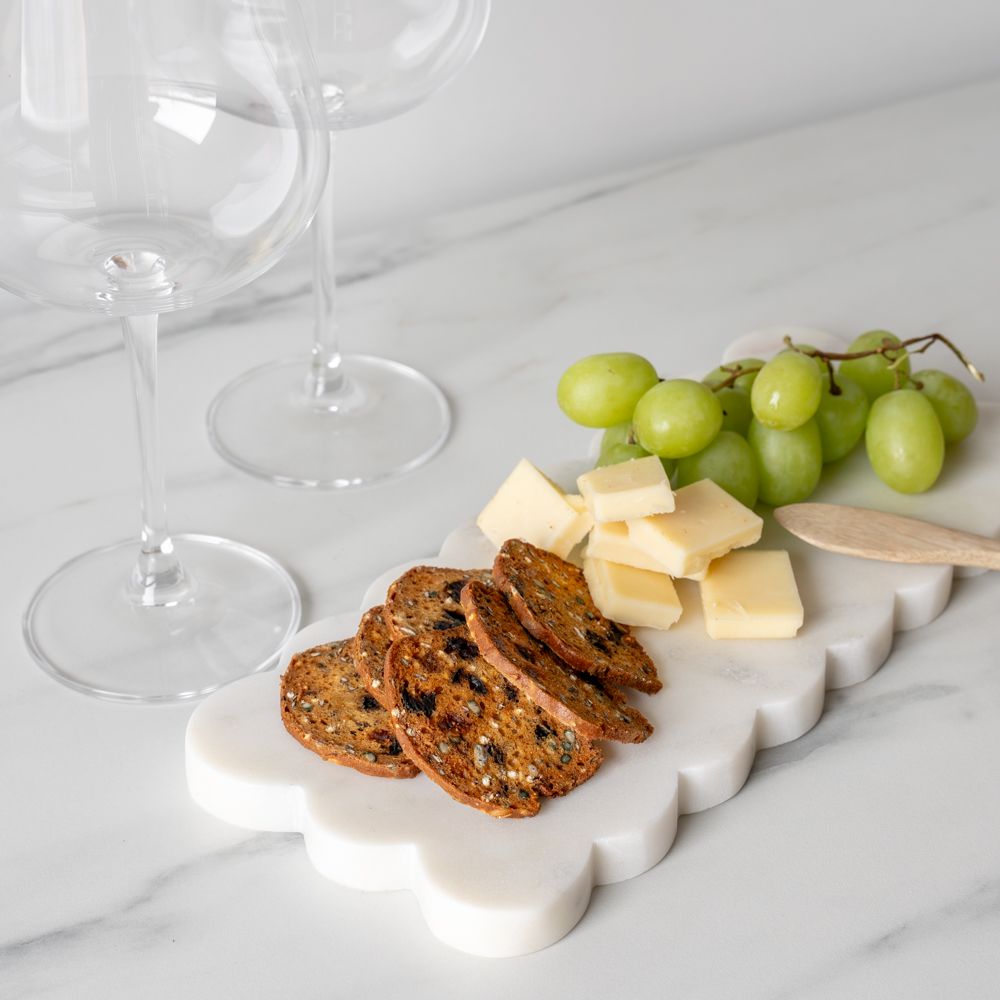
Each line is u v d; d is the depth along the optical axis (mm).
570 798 636
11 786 654
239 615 714
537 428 803
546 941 613
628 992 603
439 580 691
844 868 634
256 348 847
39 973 606
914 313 865
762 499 744
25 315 856
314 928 620
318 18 720
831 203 936
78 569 730
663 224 921
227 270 646
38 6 602
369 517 757
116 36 608
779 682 674
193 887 629
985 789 656
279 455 785
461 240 909
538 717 651
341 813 631
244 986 604
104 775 659
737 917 622
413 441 792
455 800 636
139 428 694
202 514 757
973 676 697
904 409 736
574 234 914
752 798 655
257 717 660
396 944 616
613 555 694
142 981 605
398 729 639
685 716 663
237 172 630
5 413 800
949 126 994
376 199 912
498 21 885
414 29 727
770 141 983
